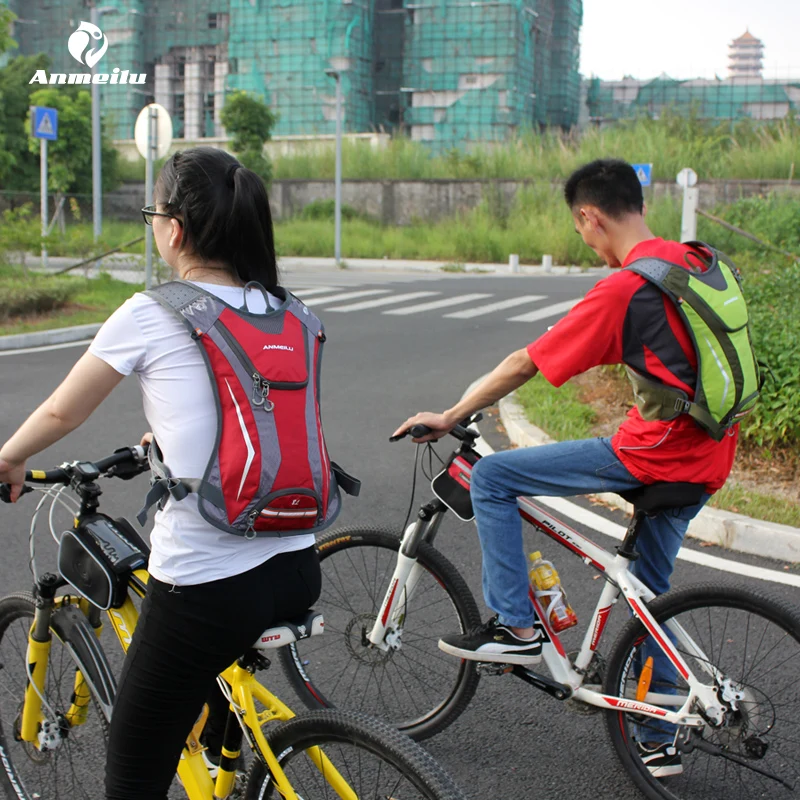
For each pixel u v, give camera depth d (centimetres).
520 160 3538
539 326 1444
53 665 282
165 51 6844
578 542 315
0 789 299
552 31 7156
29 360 1096
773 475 634
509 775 324
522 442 739
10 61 4122
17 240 1581
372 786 218
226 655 219
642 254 288
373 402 902
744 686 293
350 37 6412
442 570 341
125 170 4006
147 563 251
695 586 300
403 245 3083
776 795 300
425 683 350
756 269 1591
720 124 3838
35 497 598
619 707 307
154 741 224
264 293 222
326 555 374
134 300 212
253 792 236
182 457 208
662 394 282
